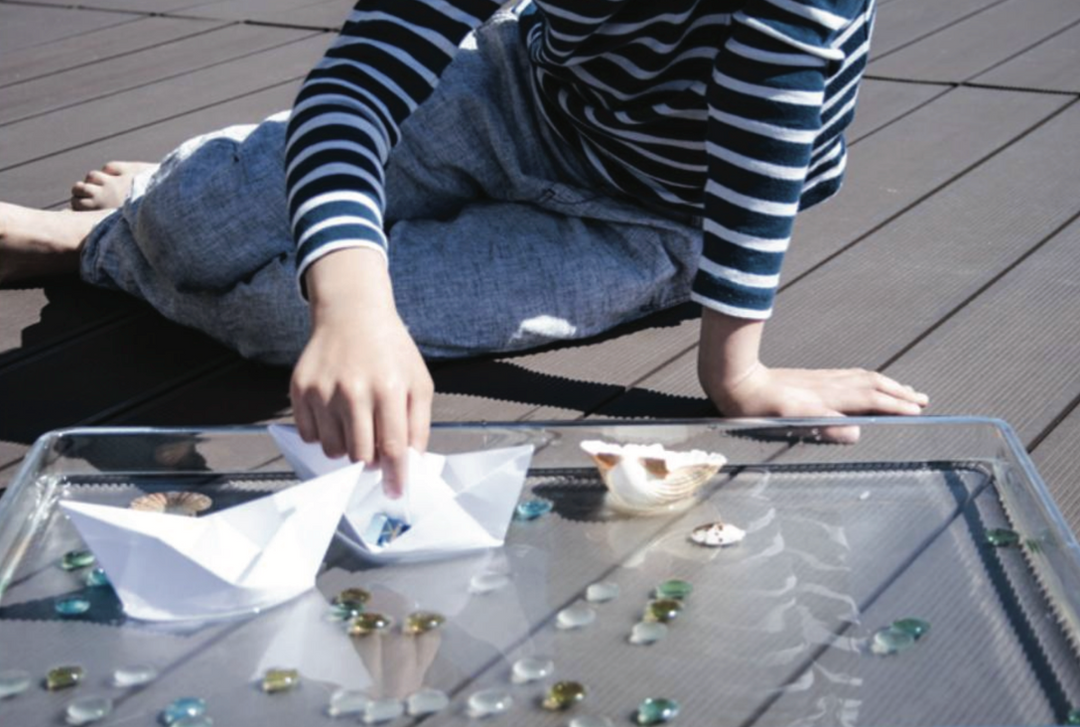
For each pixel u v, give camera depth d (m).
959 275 1.91
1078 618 1.09
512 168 1.75
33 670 1.07
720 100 1.39
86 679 1.06
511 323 1.67
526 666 1.06
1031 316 1.79
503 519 1.22
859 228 2.08
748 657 1.07
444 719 1.00
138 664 1.07
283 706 1.02
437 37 1.44
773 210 1.40
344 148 1.35
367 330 1.19
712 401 1.52
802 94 1.38
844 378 1.50
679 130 1.60
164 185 1.70
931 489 1.30
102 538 1.13
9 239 1.90
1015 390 1.60
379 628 1.11
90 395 1.64
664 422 1.32
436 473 1.25
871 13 1.62
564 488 1.30
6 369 1.71
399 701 1.02
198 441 1.32
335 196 1.31
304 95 1.41
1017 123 2.51
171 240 1.68
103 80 2.91
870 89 2.71
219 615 1.13
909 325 1.77
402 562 1.20
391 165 1.76
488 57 1.79
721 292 1.42
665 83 1.58
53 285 1.95
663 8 1.51
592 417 1.56
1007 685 1.04
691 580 1.17
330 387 1.16
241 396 1.64
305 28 3.28
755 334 1.46
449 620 1.12
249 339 1.67
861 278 1.91
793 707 1.01
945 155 2.36
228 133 1.78
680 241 1.74
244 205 1.66
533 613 1.13
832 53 1.39
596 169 1.72
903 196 2.19
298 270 1.29
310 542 1.15
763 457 1.33
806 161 1.40
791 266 1.95
